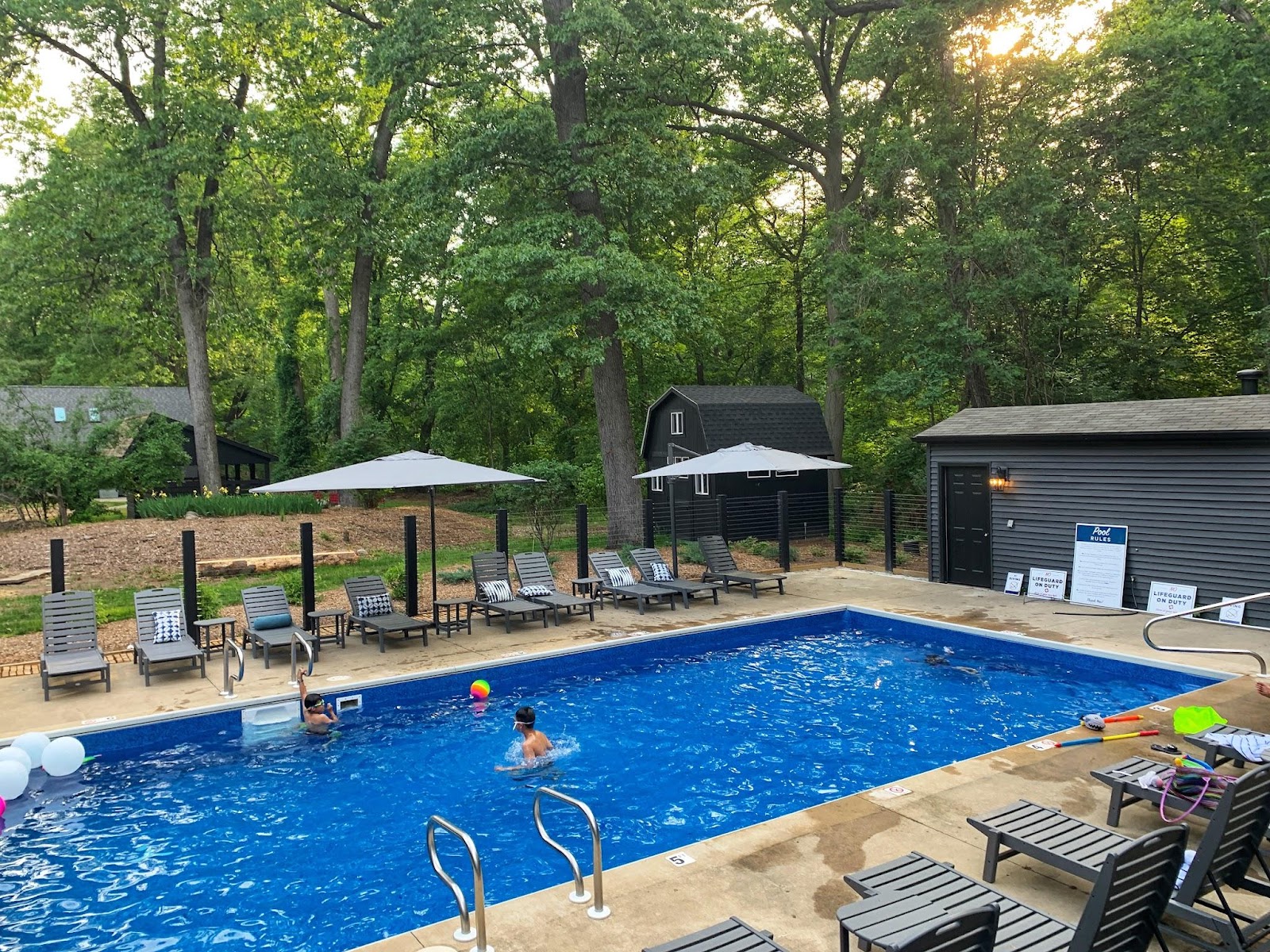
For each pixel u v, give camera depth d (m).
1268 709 9.16
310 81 31.09
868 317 24.31
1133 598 14.92
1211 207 23.45
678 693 12.12
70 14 26.64
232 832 7.90
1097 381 25.80
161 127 29.00
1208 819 6.26
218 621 13.27
